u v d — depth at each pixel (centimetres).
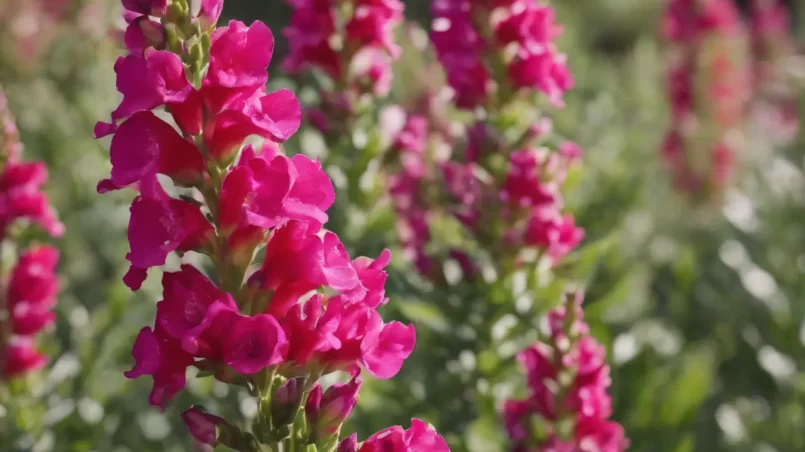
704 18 727
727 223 704
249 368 170
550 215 376
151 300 505
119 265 638
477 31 374
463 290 394
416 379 439
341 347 190
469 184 383
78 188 705
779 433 540
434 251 414
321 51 397
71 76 876
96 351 468
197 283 177
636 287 623
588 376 321
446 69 381
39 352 392
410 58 600
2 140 373
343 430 398
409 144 430
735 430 543
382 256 195
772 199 702
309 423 195
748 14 1480
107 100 802
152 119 174
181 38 176
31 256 376
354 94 410
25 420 365
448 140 514
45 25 877
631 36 1739
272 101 182
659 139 858
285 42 1166
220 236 182
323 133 407
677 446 452
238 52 175
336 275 181
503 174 380
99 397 427
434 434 196
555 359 322
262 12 1343
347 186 416
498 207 377
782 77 873
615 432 322
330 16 392
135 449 463
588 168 675
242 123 176
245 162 177
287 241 180
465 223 384
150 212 177
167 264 340
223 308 171
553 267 401
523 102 389
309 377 193
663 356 595
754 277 610
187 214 179
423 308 397
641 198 738
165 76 169
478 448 380
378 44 399
